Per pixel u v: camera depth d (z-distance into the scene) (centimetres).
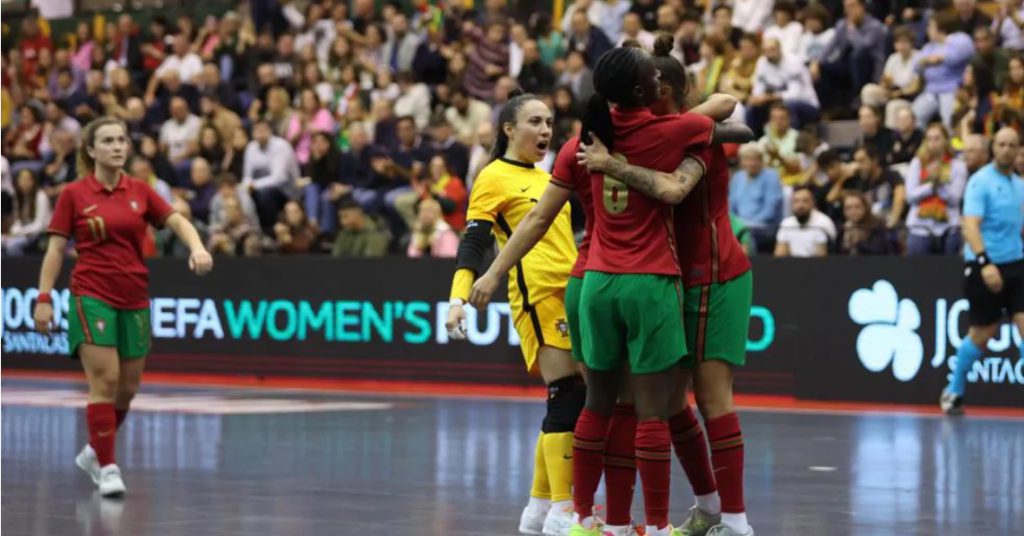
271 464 1504
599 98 938
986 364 2153
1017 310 2027
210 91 3334
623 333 959
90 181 1356
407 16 3409
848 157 2622
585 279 961
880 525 1114
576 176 979
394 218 2708
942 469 1466
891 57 2636
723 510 982
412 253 2628
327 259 2677
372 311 2634
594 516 1009
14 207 3103
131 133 3353
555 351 1090
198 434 1802
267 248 2800
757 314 2330
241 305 2766
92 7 4094
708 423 985
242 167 3011
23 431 1834
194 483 1358
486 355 2528
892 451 1625
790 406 2248
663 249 941
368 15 3375
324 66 3406
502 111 1134
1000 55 2553
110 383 1320
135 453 1597
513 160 1123
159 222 1385
